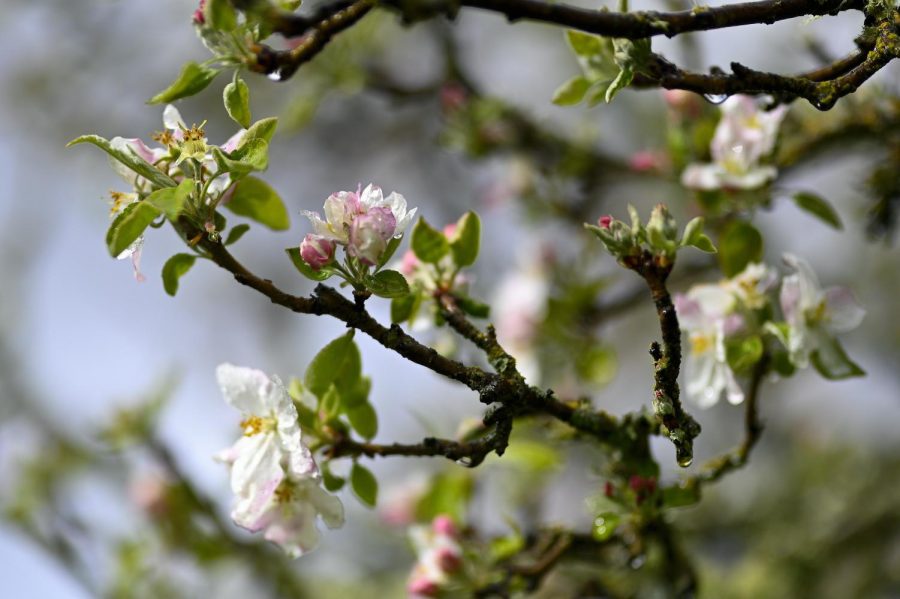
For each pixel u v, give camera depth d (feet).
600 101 15.94
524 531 21.02
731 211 19.74
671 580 18.34
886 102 20.81
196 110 33.71
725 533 27.68
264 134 12.64
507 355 13.92
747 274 16.92
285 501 14.21
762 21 12.34
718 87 13.12
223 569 26.17
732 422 31.12
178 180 13.17
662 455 29.94
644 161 24.57
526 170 27.50
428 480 21.91
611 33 11.95
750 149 19.03
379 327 12.94
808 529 27.66
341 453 14.53
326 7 11.49
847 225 31.30
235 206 14.98
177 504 25.25
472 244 15.74
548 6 11.62
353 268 12.73
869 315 31.19
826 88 12.55
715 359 16.85
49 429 33.14
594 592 20.59
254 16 11.64
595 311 24.48
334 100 33.71
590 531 18.15
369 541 29.40
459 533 18.81
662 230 13.12
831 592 27.32
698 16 12.13
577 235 26.99
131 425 24.70
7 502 28.53
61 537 28.07
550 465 19.53
